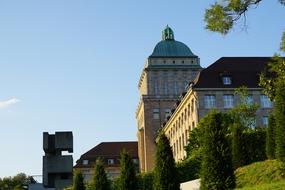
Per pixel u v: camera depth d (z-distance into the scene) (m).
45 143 21.38
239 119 50.09
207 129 25.08
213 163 24.38
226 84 77.75
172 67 120.56
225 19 17.14
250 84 77.44
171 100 117.38
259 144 35.03
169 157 31.98
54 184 21.27
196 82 78.38
